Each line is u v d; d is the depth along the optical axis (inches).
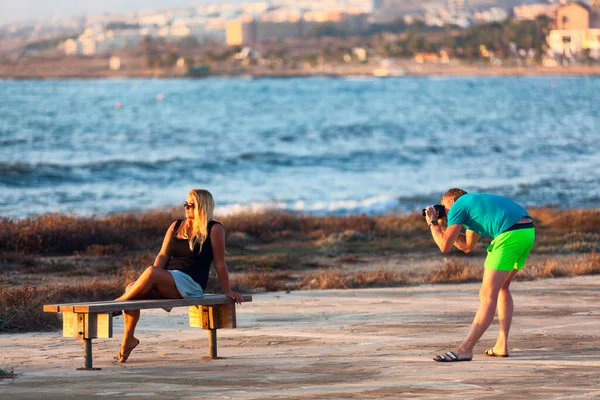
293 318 700.7
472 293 864.3
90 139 4141.2
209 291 880.9
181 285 498.9
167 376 458.6
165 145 3914.9
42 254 1249.4
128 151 3580.2
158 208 1974.7
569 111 7229.3
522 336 590.2
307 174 2910.9
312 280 973.2
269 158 3282.5
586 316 685.3
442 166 3191.4
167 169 2888.8
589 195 2346.2
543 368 473.7
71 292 834.8
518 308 732.0
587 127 5329.7
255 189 2500.0
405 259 1246.9
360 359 511.8
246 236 1432.1
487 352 519.8
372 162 3302.2
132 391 414.0
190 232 511.8
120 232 1358.3
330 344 572.4
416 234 1531.7
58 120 5698.8
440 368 476.7
